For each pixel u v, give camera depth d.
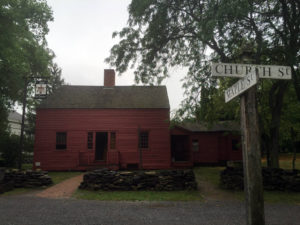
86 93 19.38
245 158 2.82
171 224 5.12
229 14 7.96
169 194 8.60
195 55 11.13
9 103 16.77
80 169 16.25
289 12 9.41
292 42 9.09
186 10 11.58
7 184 9.53
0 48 13.26
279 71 2.77
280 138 17.48
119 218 5.56
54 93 19.11
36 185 10.12
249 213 2.73
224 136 20.30
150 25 11.51
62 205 6.93
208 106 11.83
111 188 9.34
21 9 14.76
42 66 17.41
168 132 17.27
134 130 17.17
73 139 16.83
